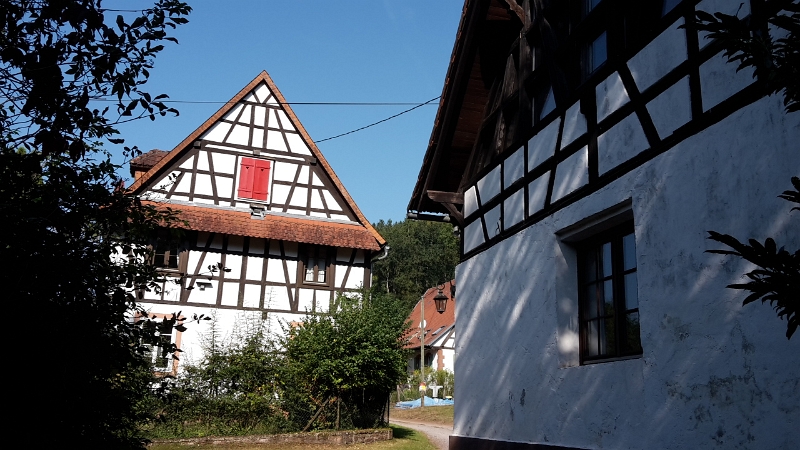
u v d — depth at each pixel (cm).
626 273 626
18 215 343
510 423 772
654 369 536
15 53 356
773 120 446
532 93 829
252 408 1470
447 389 3594
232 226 1894
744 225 461
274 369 1538
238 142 2008
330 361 1487
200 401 1458
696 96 521
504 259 830
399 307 1669
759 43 267
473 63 946
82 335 366
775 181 440
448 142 995
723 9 496
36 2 363
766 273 255
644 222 566
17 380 354
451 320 4691
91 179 385
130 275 403
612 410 590
